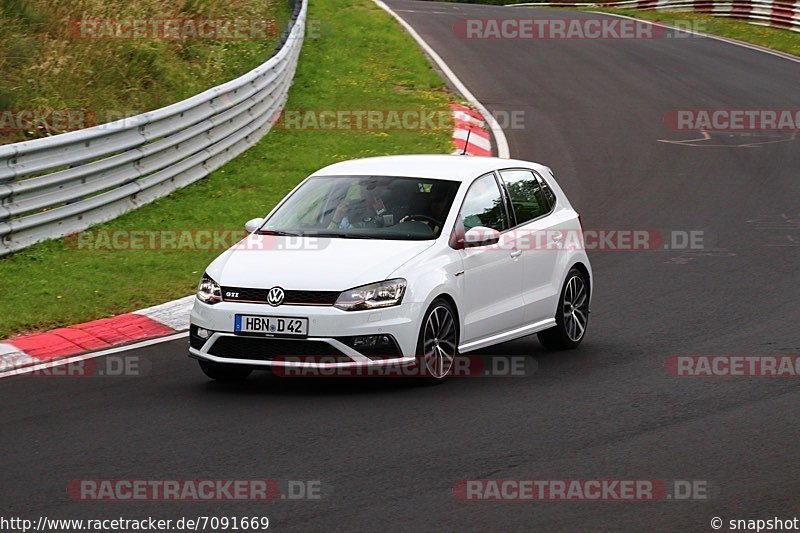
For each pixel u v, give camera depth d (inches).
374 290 1240.2
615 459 1016.2
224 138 2667.3
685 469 987.3
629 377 1330.0
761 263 1982.0
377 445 1056.8
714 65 4439.0
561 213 1539.1
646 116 3437.5
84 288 1728.6
